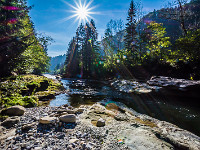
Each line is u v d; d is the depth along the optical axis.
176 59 17.12
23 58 10.44
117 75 28.67
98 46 43.78
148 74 22.25
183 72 15.95
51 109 5.42
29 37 11.31
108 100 8.84
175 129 3.23
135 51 29.94
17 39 10.62
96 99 9.26
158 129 3.28
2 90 6.51
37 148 2.17
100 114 4.70
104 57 40.78
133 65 26.22
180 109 6.73
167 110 6.58
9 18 12.45
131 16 31.50
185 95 8.62
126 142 2.50
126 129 3.17
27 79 10.84
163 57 21.42
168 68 19.11
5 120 3.34
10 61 9.95
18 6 13.44
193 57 13.73
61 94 10.98
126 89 13.38
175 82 9.49
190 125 4.58
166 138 2.76
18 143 2.34
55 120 3.46
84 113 4.85
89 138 2.71
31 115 4.15
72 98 9.40
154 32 23.95
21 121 3.51
